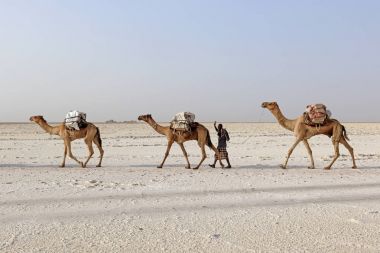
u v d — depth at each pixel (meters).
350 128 75.31
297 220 7.62
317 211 8.36
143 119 16.77
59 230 6.91
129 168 16.47
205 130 16.44
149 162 19.31
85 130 16.86
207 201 9.34
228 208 8.63
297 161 19.95
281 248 5.99
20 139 38.78
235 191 10.66
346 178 13.30
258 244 6.18
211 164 18.19
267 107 16.92
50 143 33.34
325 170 15.79
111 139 39.84
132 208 8.59
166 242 6.28
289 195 10.13
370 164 18.30
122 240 6.37
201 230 6.94
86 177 13.39
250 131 63.41
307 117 16.22
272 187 11.32
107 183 11.94
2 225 7.20
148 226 7.18
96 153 24.75
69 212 8.20
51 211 8.27
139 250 5.90
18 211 8.25
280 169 16.17
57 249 5.92
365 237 6.52
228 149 28.17
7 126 74.56
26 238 6.45
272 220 7.62
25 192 10.36
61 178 13.12
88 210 8.38
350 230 6.94
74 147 29.48
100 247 6.03
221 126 16.81
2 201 9.22
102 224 7.30
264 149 28.27
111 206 8.77
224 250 5.91
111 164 18.33
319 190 10.89
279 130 67.44
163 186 11.40
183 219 7.69
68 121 16.72
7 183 11.96
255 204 9.04
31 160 20.09
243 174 14.30
